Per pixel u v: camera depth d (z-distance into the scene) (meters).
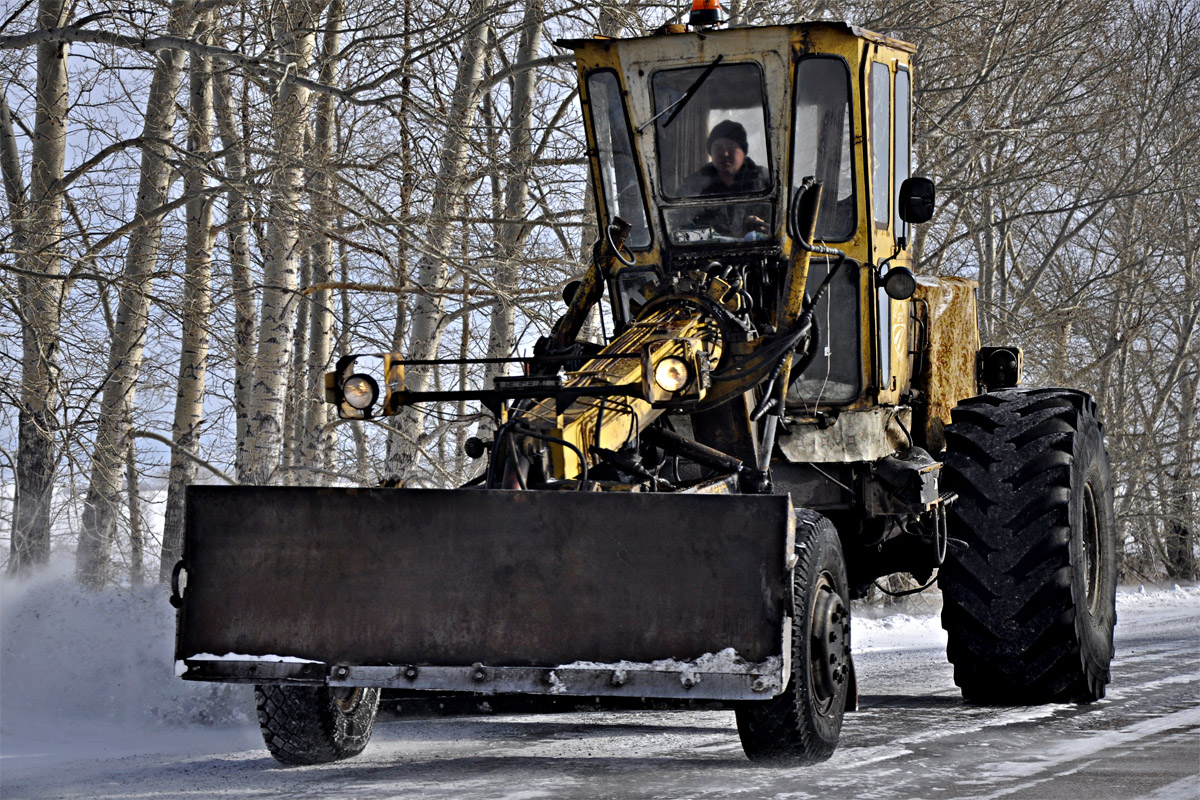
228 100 30.25
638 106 13.33
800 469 13.59
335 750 10.67
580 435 10.05
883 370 13.35
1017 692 13.39
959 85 41.28
